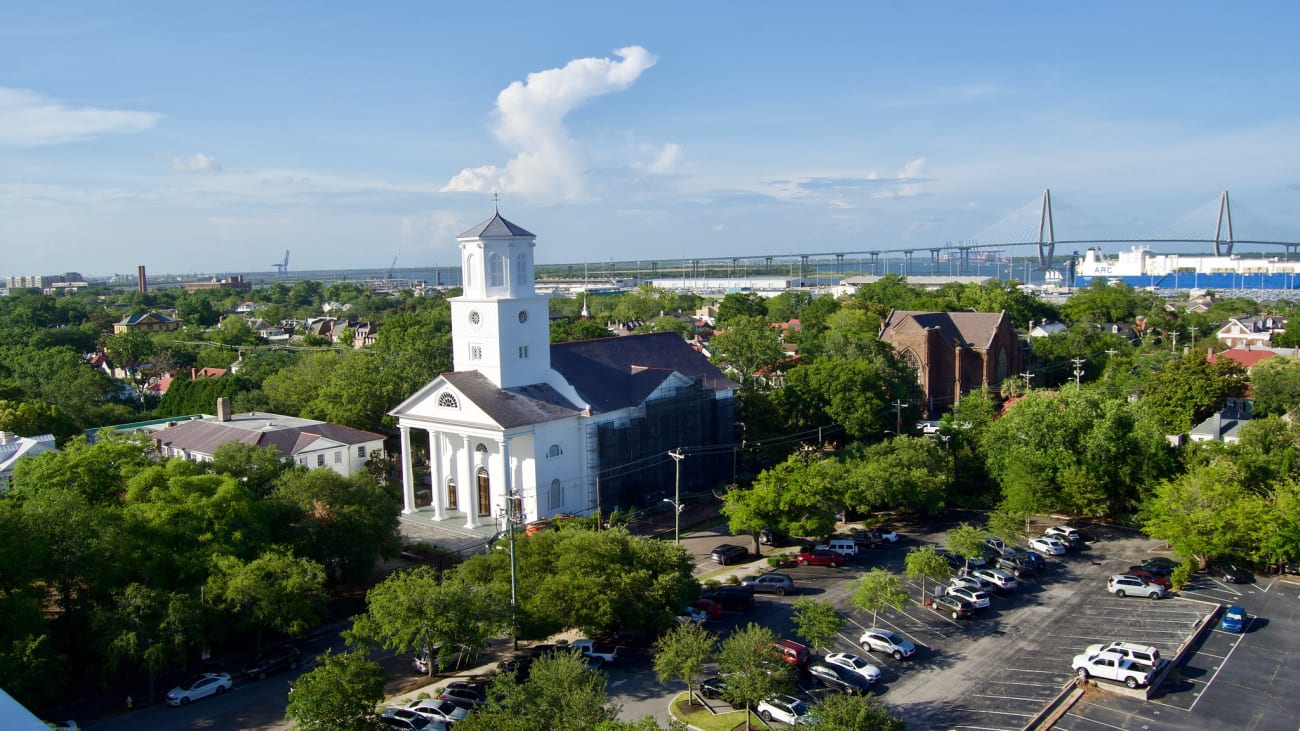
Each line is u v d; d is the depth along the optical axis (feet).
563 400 273.33
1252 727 150.82
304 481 211.82
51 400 378.94
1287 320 629.92
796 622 196.44
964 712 156.66
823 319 631.97
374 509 216.13
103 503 207.62
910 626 195.72
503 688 133.80
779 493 239.71
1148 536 255.50
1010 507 253.03
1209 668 172.86
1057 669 172.96
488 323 265.75
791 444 328.08
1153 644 182.91
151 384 525.34
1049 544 242.58
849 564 236.02
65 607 173.37
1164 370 358.84
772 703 152.97
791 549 247.70
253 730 153.17
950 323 470.80
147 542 179.22
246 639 191.42
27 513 169.99
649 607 175.94
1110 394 350.43
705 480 314.35
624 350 309.83
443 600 162.61
